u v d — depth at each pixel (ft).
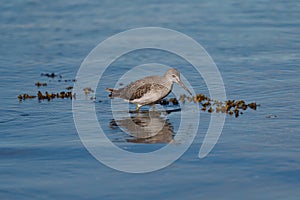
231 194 34.24
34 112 52.80
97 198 34.22
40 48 81.05
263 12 100.89
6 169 38.73
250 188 34.96
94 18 98.89
